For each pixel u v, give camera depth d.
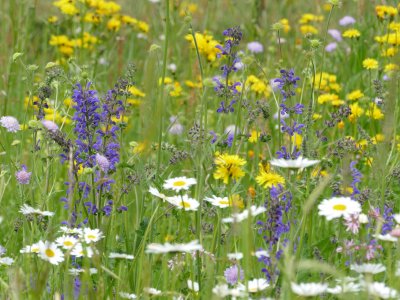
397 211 5.54
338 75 9.17
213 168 5.40
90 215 4.91
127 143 7.90
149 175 5.20
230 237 4.58
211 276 3.69
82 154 4.79
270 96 8.14
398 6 8.46
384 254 4.61
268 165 5.12
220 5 11.85
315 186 4.93
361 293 3.57
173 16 9.69
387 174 5.11
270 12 10.99
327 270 3.23
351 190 4.82
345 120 7.64
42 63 9.48
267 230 4.00
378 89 6.21
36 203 5.38
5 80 8.47
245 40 10.52
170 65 8.97
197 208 4.60
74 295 4.12
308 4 11.40
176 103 8.58
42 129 5.10
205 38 7.89
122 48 9.67
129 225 5.60
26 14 9.71
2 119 5.09
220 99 8.02
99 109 5.23
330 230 5.55
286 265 3.33
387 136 4.36
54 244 4.15
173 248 3.62
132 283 4.52
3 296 3.75
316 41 5.53
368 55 8.92
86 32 10.05
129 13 11.73
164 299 4.13
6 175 5.83
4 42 9.19
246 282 3.56
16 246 5.44
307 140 5.25
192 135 5.22
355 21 9.38
